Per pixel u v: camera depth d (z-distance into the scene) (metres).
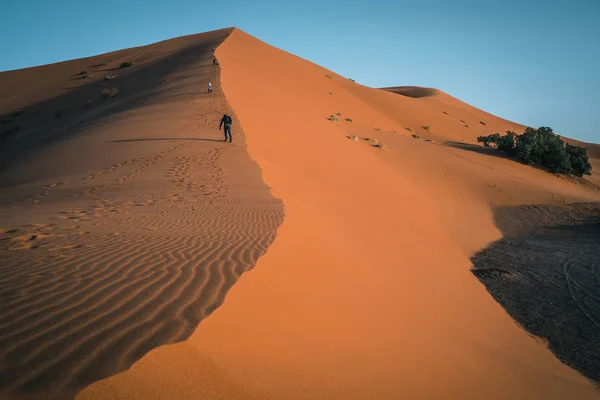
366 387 3.82
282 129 25.64
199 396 2.82
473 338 6.60
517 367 5.93
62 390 2.48
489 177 31.11
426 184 27.12
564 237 19.41
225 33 67.62
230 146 18.98
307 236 8.14
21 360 2.74
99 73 62.34
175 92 32.84
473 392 4.60
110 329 3.22
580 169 40.72
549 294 10.83
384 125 53.59
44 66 75.38
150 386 2.71
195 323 3.44
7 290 3.96
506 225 22.58
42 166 19.56
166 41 76.50
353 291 6.20
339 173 20.50
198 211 9.16
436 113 71.75
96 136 23.03
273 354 3.66
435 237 16.03
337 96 57.41
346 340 4.55
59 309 3.54
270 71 53.72
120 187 12.81
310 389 3.44
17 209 10.73
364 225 13.16
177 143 19.53
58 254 5.31
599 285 11.77
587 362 7.02
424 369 4.68
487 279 12.06
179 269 4.77
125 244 5.91
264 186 12.95
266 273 5.19
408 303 6.94
